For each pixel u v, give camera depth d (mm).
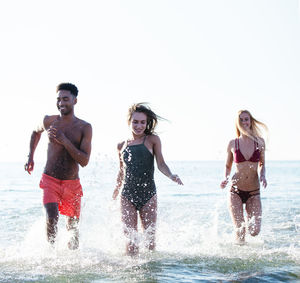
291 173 37188
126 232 4707
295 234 6129
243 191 5855
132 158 4938
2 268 3920
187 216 8141
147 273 3764
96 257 4371
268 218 7676
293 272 3812
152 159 5008
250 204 5824
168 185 19000
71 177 4988
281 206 9539
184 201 11219
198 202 10914
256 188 5852
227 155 6078
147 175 4930
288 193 13422
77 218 5039
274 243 5453
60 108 4980
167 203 10625
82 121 5090
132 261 4246
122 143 5137
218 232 6336
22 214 8305
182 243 5344
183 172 35812
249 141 5879
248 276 3672
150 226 4875
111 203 5172
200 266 4051
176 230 6312
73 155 4773
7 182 23906
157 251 4781
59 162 4934
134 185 4895
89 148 5020
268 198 11625
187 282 3463
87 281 3488
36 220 7445
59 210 5023
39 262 4160
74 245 4867
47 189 4883
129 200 4875
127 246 4602
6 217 7844
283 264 4137
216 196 12922
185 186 18188
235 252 4754
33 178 30828
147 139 5016
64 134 4996
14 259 4285
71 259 4293
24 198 12445
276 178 25953
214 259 4355
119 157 5152
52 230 4641
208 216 8203
